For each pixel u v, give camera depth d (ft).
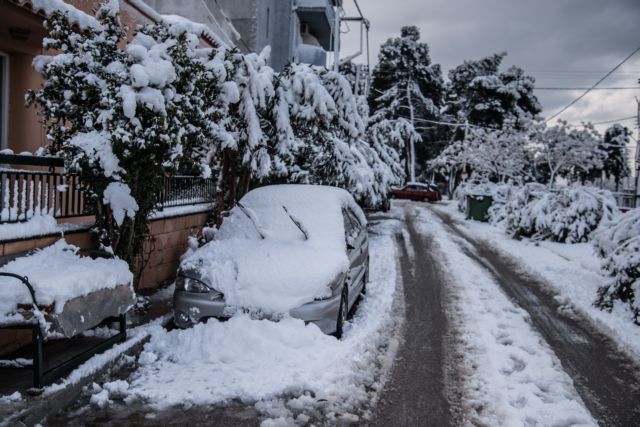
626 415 16.16
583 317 27.89
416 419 15.29
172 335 20.52
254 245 23.66
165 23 23.59
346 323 23.99
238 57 28.02
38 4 22.70
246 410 15.48
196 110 21.97
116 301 18.20
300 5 95.20
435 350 21.38
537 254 49.14
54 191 21.04
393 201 136.26
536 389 17.60
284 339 19.39
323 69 37.14
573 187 58.85
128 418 14.78
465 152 121.49
